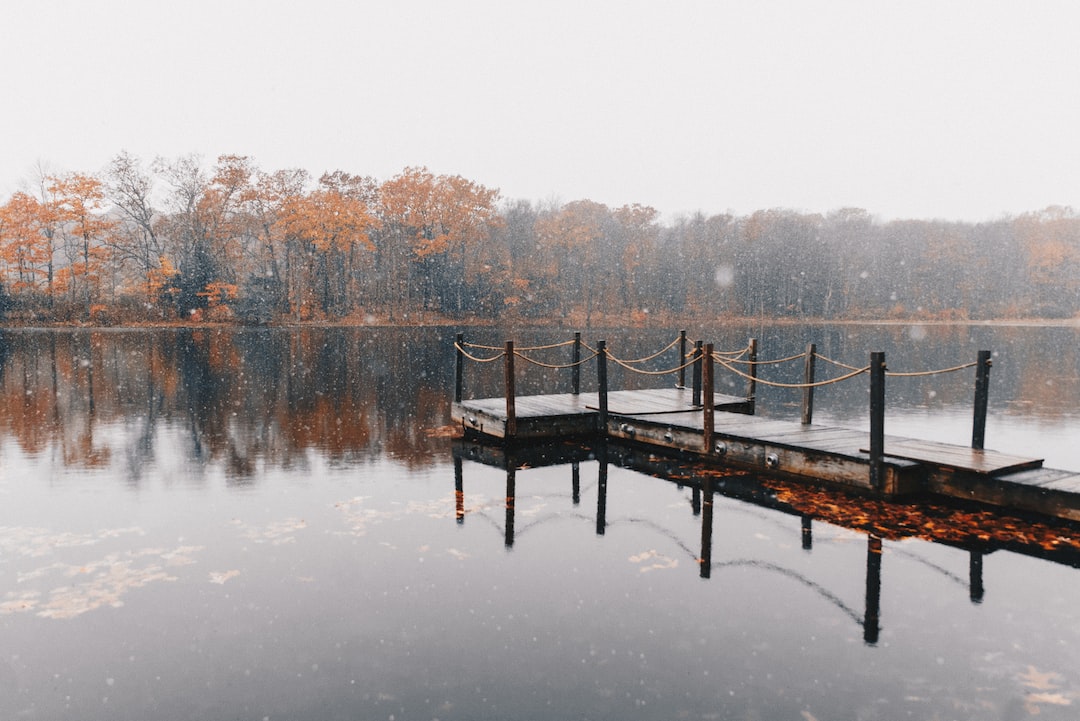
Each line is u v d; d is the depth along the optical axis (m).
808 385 9.62
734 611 5.17
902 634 4.81
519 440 11.68
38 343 36.09
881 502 8.18
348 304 65.75
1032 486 7.39
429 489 8.73
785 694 4.04
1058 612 5.18
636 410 12.42
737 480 9.32
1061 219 95.25
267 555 6.28
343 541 6.68
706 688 4.09
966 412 15.61
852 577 5.86
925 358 30.88
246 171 61.66
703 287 82.62
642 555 6.37
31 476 9.22
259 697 3.98
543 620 4.99
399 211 66.31
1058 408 16.20
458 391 13.29
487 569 5.98
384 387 19.38
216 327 54.75
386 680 4.18
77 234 54.34
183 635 4.75
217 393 17.67
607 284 75.69
